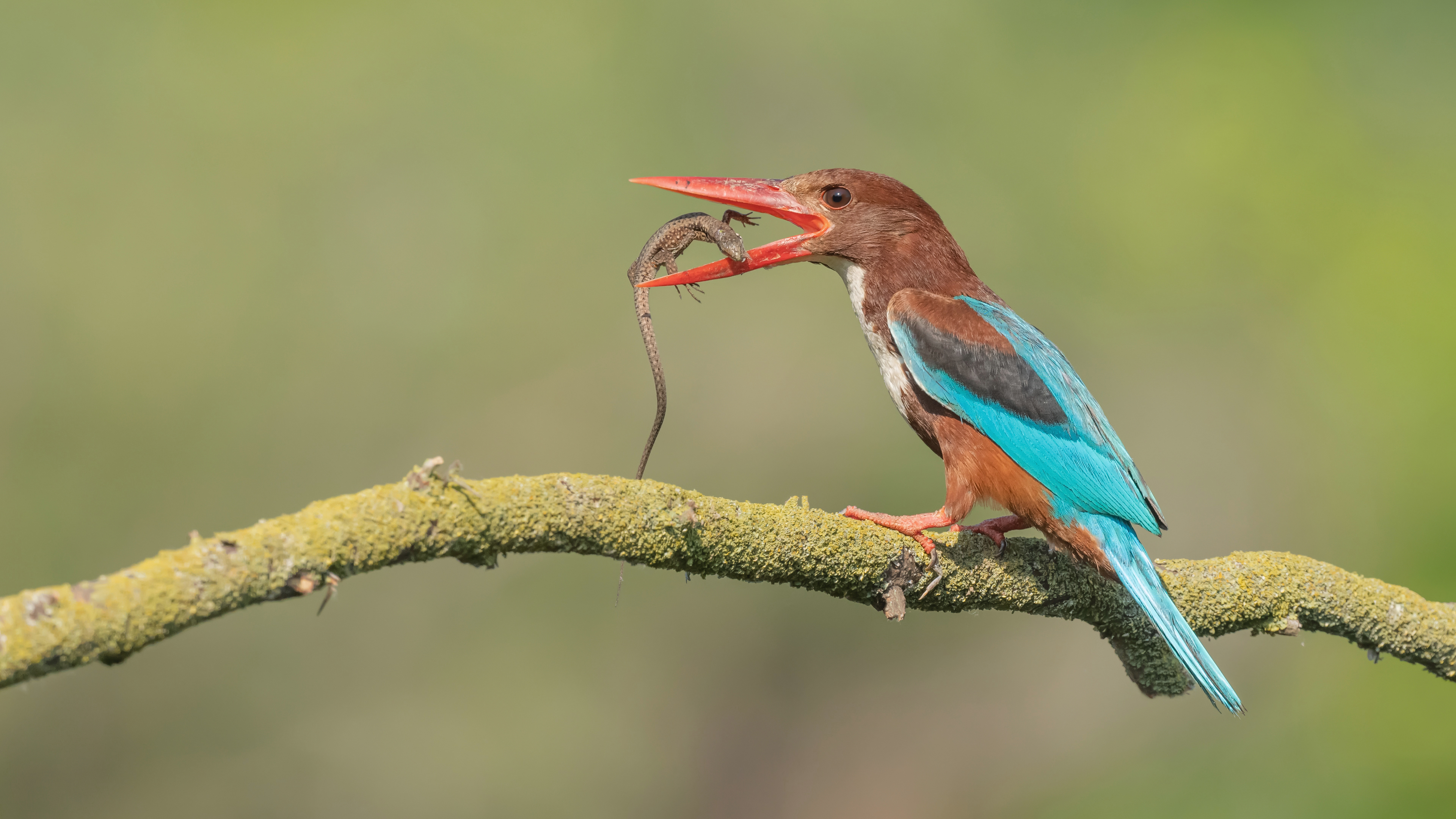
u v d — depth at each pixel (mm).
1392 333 14523
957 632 16422
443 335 14422
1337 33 15922
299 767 13617
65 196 13570
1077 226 15516
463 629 14523
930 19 15516
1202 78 15711
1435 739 12258
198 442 13766
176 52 13992
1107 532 5418
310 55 14266
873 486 15070
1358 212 15062
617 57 14859
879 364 6488
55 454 13359
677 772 15320
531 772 14250
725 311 15203
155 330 13711
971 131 15578
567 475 3809
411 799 13812
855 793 15609
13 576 13086
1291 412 14914
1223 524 14922
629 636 15398
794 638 16172
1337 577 5508
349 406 14188
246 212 14078
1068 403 5734
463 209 14523
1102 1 15969
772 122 15148
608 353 14742
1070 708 15688
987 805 15211
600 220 14781
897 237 6457
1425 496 13930
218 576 3131
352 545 3326
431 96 14500
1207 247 15375
